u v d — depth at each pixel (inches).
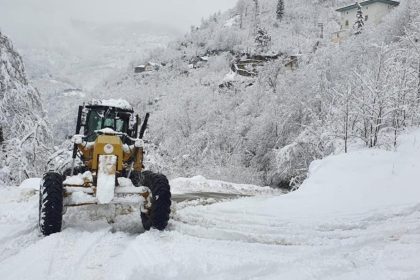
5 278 156.7
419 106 596.1
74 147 257.6
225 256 183.0
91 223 257.0
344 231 248.1
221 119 1450.5
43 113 847.7
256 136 1238.9
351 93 613.9
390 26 1104.2
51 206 223.1
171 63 3944.4
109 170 233.3
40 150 748.6
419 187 343.3
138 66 4421.8
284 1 5492.1
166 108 1802.4
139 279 151.0
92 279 155.9
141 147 265.4
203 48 4483.3
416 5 1059.9
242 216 313.3
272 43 3619.6
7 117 771.4
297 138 944.3
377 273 157.5
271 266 170.2
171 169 1234.6
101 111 296.5
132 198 240.4
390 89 561.6
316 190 403.2
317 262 174.6
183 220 287.3
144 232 233.6
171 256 180.4
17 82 802.2
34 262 174.4
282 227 266.5
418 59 642.2
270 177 1198.3
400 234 225.8
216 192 686.5
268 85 1386.6
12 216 294.4
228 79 2197.3
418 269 159.0
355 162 435.5
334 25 4500.5
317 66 1088.8
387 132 584.4
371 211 303.9
